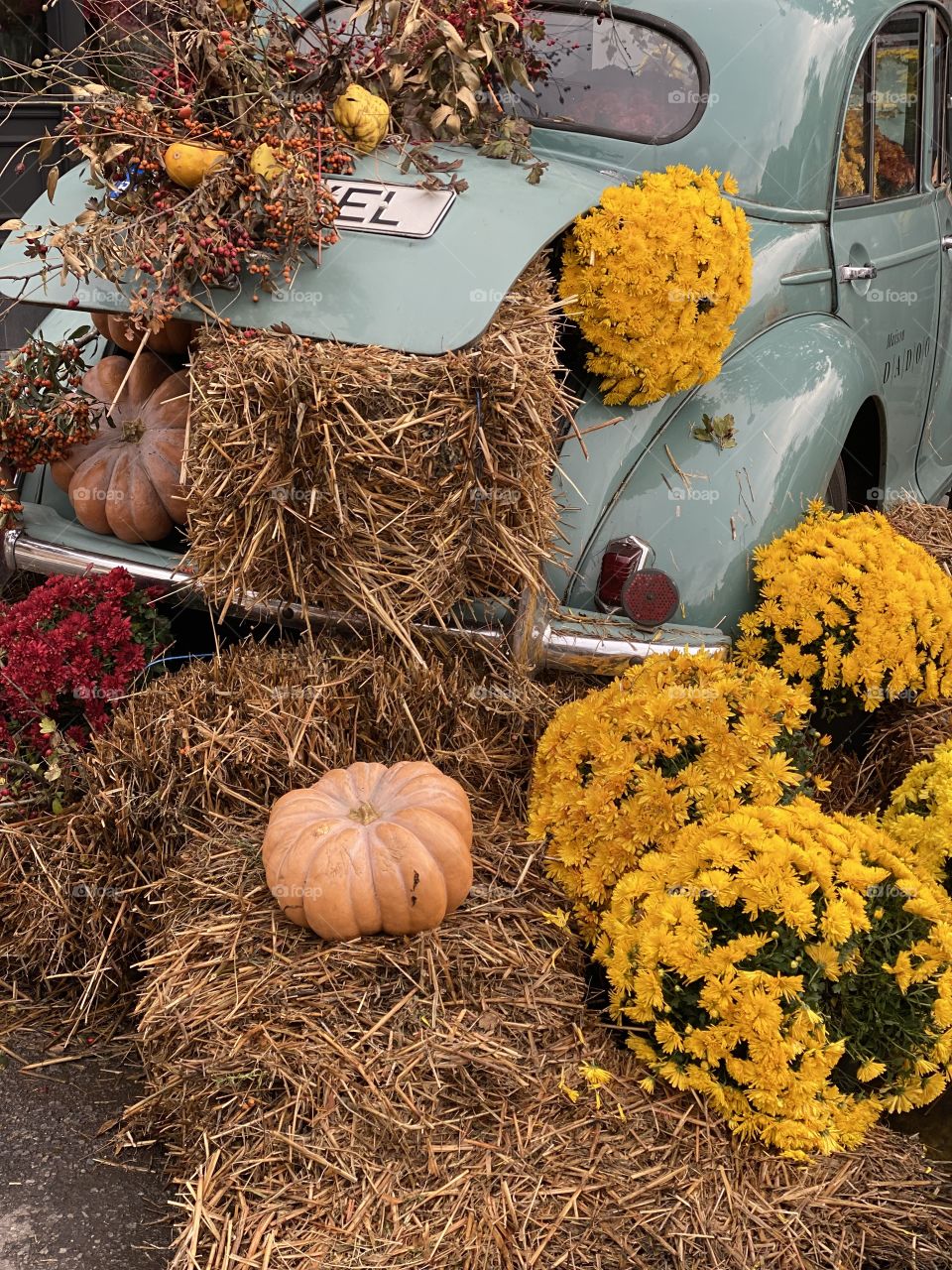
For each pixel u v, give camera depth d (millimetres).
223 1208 2053
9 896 2814
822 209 3701
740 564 2965
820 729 3225
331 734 2811
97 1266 2164
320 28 3678
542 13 3631
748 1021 2182
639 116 3512
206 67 2844
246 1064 2168
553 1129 2162
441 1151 2104
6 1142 2404
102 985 2771
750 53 3529
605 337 2963
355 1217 2021
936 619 3000
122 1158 2412
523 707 2852
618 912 2406
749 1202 2121
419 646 2852
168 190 2816
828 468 3178
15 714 3100
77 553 3258
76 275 2715
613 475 2994
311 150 2805
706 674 2658
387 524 2633
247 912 2443
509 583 2773
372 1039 2219
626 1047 2377
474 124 3266
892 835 2736
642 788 2561
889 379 4227
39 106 5977
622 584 2883
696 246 2879
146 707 2854
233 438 2621
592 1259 2000
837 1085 2305
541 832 2686
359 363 2527
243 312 2725
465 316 2588
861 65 3871
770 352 3285
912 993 2291
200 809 2742
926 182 4641
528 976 2377
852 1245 2096
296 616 2875
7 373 3295
